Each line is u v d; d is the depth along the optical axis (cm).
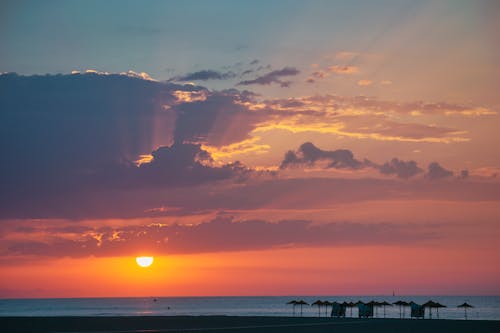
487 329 7231
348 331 6956
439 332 6819
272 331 6938
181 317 9844
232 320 9081
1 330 6956
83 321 8656
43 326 7612
